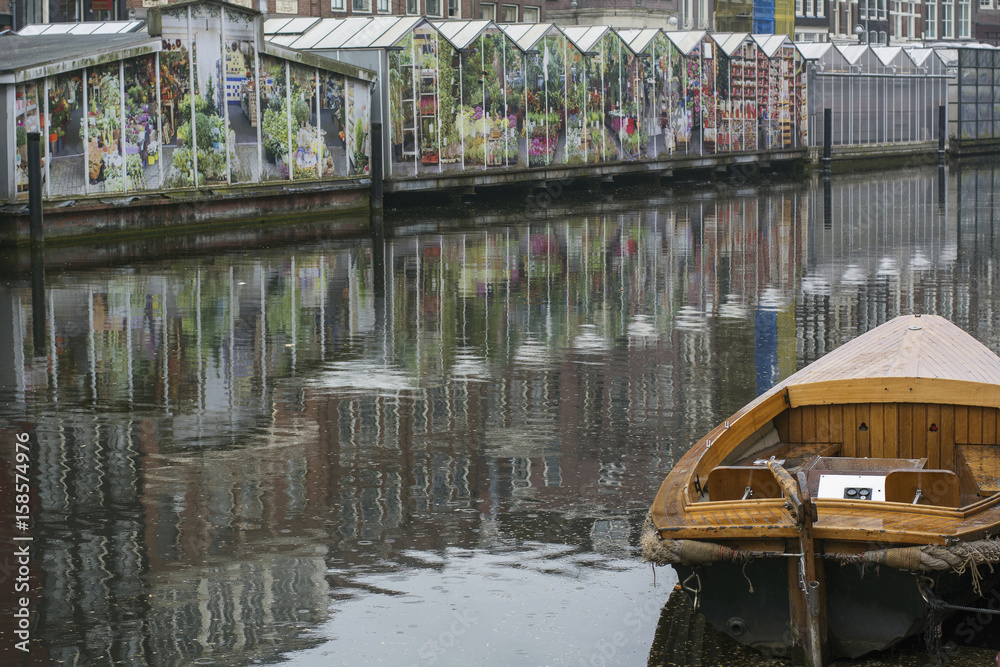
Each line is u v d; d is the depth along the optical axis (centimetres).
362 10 4509
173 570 816
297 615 747
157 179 2886
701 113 4669
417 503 945
